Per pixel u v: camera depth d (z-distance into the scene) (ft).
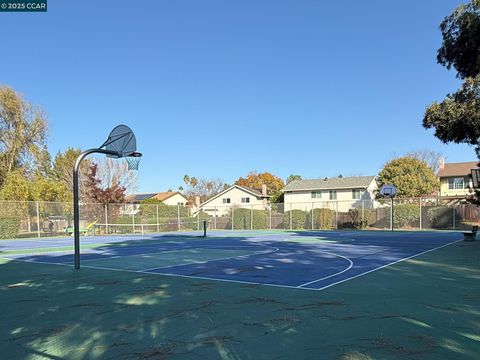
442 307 21.94
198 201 233.14
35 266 44.42
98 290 29.04
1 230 101.86
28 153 149.79
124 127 48.06
